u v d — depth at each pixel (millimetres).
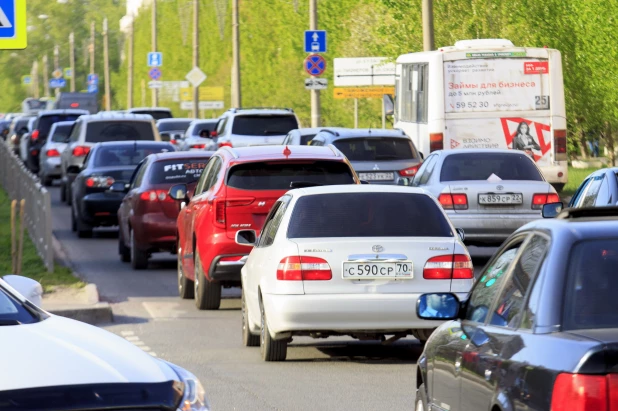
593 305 11266
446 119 62188
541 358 10922
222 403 21766
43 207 43750
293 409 21188
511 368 11531
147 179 45656
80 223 59625
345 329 24750
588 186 33375
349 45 117062
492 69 62000
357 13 116312
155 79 167125
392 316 24703
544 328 11328
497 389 11844
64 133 97438
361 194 26141
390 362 26422
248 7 154625
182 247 38219
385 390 22953
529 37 76312
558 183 62312
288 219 25766
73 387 11141
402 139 54344
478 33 79438
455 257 25125
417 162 53656
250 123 77125
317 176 33656
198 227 34531
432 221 25766
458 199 44125
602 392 10117
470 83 62125
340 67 98812
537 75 62000
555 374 10492
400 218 25688
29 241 52281
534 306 11672
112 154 59562
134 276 44344
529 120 62125
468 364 13141
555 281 11484
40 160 99750
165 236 45062
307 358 27016
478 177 44938
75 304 33625
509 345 11852
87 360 11781
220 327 32031
